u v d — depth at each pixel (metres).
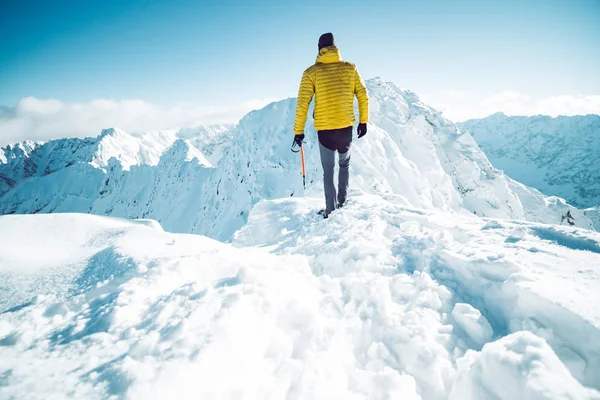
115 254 2.43
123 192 101.50
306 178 22.05
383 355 1.64
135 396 1.07
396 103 30.08
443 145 31.05
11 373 1.19
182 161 79.56
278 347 1.53
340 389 1.37
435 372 1.47
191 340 1.35
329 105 3.90
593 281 1.65
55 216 3.29
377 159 19.84
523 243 2.31
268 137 32.53
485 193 29.44
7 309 1.81
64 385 1.12
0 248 2.62
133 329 1.47
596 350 1.29
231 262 2.31
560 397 1.00
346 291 2.16
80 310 1.73
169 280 1.99
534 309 1.58
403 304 2.01
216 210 37.59
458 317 1.81
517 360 1.15
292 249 3.31
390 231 3.46
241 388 1.23
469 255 2.26
